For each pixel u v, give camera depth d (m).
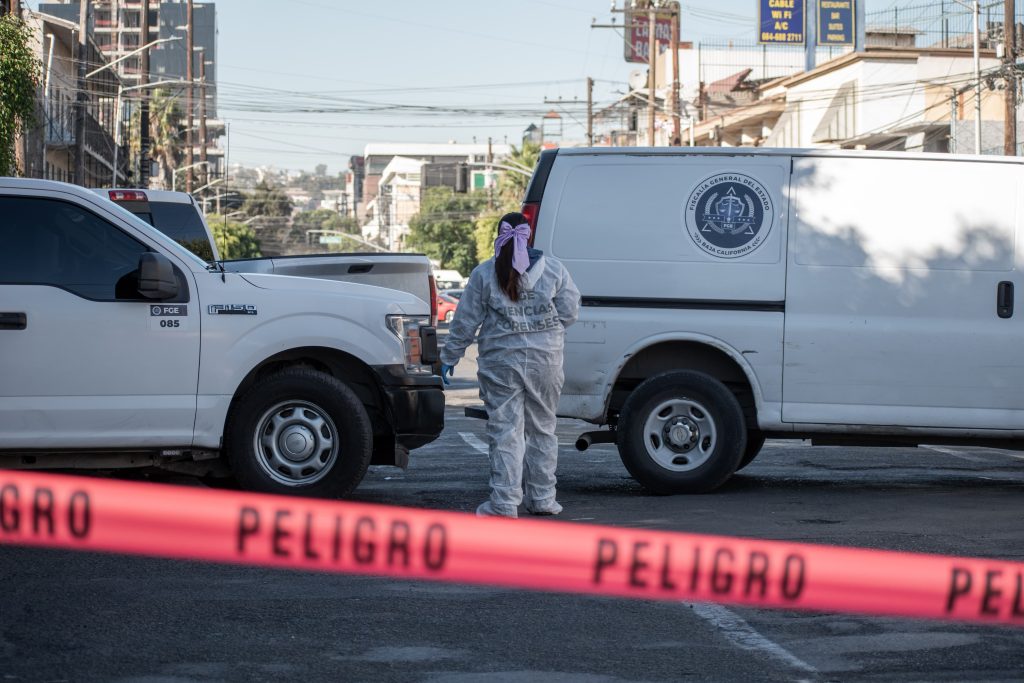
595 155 21.73
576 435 33.22
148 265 17.47
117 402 17.84
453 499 20.39
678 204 21.48
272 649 11.81
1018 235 21.25
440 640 12.18
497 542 9.42
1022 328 21.08
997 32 101.62
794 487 22.52
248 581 14.53
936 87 104.44
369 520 9.45
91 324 17.78
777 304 21.27
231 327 18.39
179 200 35.06
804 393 21.23
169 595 13.84
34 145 99.62
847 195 21.36
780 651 11.91
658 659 11.61
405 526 9.46
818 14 118.94
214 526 9.49
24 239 17.95
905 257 21.23
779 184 21.44
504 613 13.22
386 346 19.20
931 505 20.33
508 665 11.38
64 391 17.69
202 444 18.23
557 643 12.12
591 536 9.43
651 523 18.30
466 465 25.47
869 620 13.02
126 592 13.95
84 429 17.73
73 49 119.00
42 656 11.51
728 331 21.23
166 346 18.08
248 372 18.45
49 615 12.97
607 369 21.38
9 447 17.48
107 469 20.47
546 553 9.41
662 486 21.09
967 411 21.12
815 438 21.75
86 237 18.14
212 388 18.25
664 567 9.38
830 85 111.94
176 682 10.77
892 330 21.09
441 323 120.12
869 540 17.08
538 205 21.70
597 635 12.42
